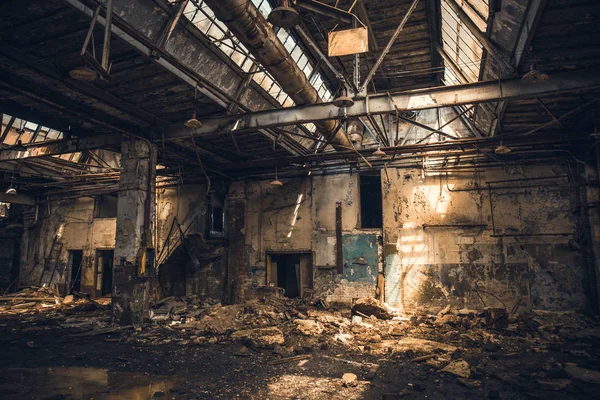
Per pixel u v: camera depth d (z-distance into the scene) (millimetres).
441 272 12375
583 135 10227
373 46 10039
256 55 6645
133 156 10969
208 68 8172
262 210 14875
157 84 8664
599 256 11016
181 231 15680
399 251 12828
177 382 6258
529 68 7457
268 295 14031
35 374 6645
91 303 14156
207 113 10328
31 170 15469
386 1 8453
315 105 9211
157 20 6652
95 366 7133
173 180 16219
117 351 8180
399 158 12992
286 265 17234
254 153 13820
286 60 7066
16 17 6258
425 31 9617
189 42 7379
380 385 6156
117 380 6344
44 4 5965
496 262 12000
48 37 6816
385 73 11781
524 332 9820
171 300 14188
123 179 10984
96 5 5852
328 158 12695
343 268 13414
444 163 12641
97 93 8805
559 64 7359
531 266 11727
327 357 7781
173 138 10766
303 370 6926
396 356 7828
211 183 15867
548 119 9977
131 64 7789
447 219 12578
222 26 7844
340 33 6461
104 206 19172
